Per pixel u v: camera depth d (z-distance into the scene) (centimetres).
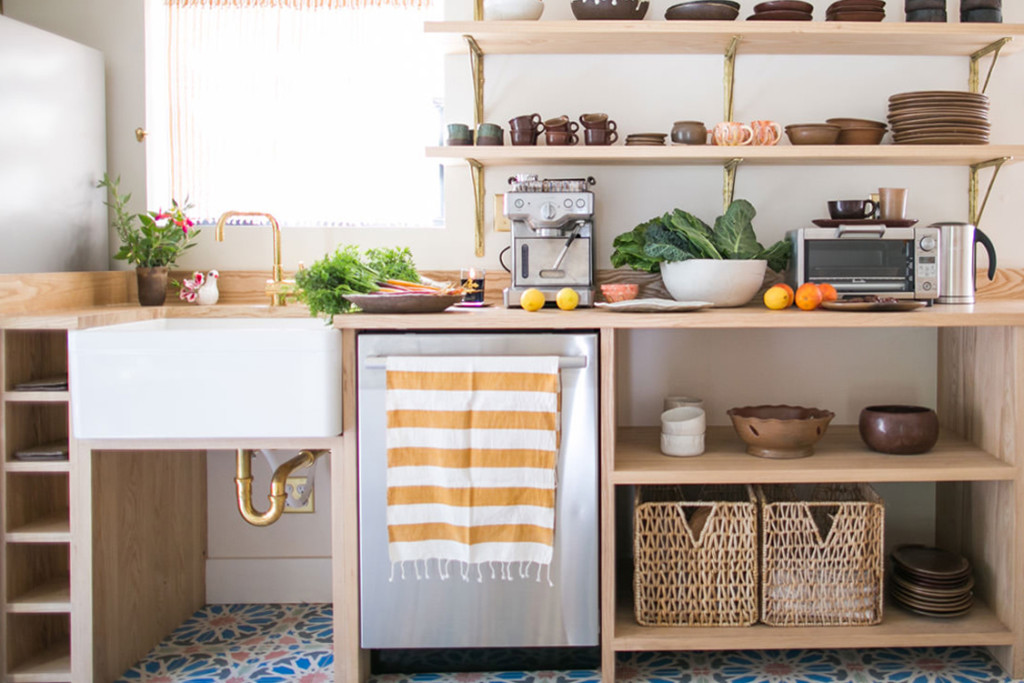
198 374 198
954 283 235
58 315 204
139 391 198
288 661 221
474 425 199
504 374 198
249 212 251
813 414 230
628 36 234
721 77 256
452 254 262
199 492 259
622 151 229
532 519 201
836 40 238
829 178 258
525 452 200
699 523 219
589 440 202
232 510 263
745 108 257
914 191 258
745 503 212
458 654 215
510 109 258
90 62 255
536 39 238
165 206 277
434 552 203
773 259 239
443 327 202
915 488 259
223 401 198
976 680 206
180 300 263
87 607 200
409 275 236
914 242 230
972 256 236
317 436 199
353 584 205
